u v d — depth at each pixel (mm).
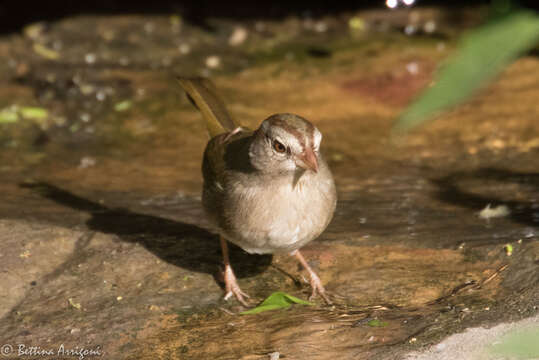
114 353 6949
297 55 22406
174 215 11273
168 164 14562
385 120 17172
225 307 8016
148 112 17891
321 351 6641
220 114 9742
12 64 21406
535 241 8812
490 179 12898
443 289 8078
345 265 9031
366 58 21656
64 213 11258
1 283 8484
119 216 11156
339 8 27219
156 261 9242
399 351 6414
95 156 15102
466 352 6227
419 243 9578
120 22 25719
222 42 23984
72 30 24734
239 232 7742
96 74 20625
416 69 20250
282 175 7230
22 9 26766
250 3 28016
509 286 7844
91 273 8883
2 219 10422
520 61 20516
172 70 21203
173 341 7148
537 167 13422
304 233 7641
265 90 19516
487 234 9695
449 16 25484
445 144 15320
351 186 12945
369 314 7484
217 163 7977
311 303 8000
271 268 9141
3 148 15500
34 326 7582
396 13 26188
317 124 17047
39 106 18219
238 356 6691
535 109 17078
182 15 26656
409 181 13109
